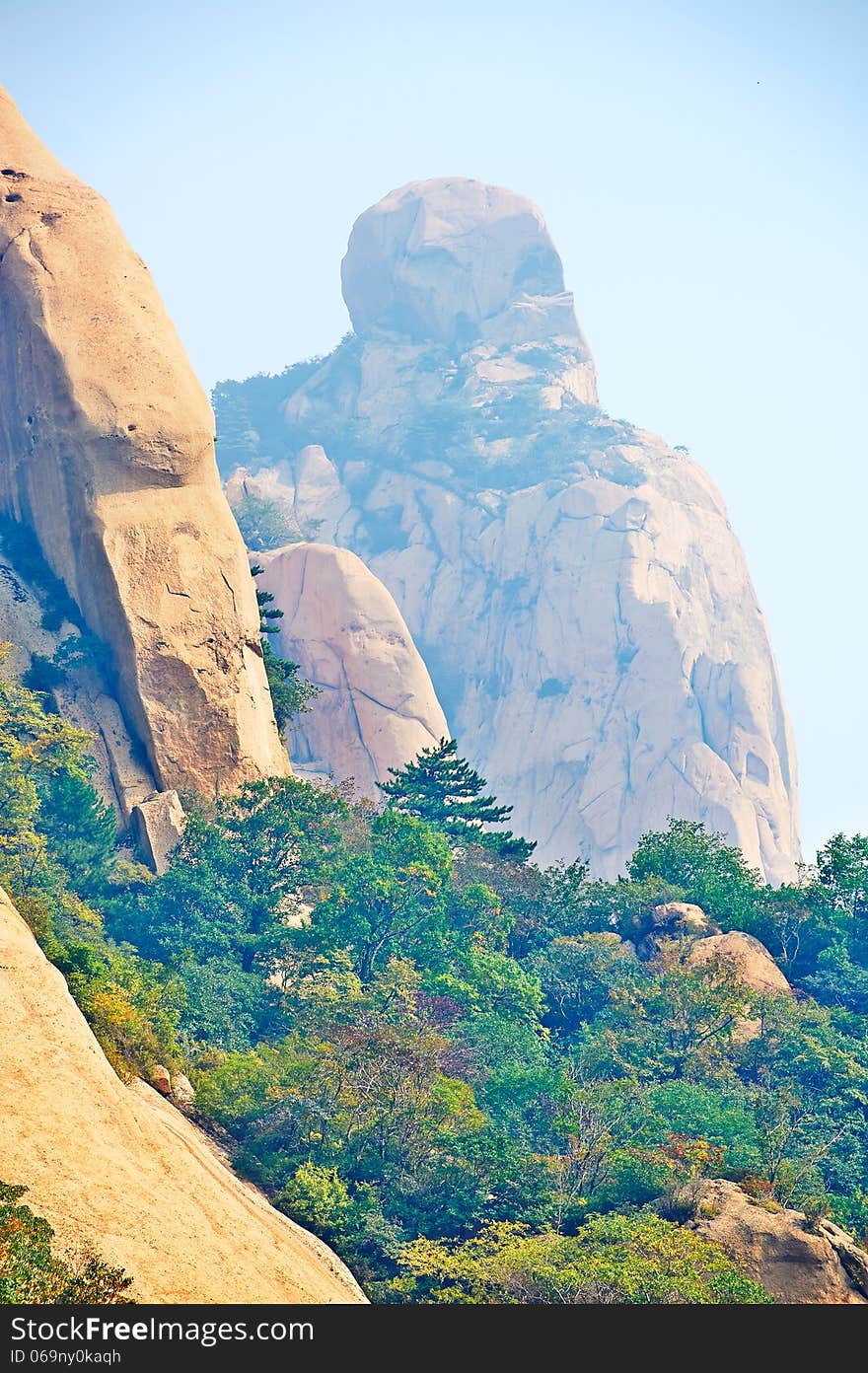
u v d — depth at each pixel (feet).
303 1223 544.62
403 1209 586.45
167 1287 425.28
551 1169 609.01
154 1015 613.93
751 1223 594.24
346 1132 604.08
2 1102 444.55
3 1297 358.84
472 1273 518.78
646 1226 551.59
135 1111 481.87
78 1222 426.51
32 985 474.90
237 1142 589.73
